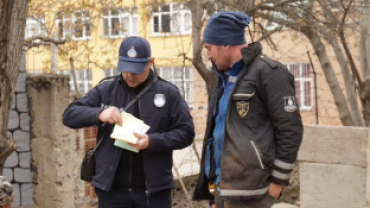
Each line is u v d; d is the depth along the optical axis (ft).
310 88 41.32
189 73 30.94
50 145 26.23
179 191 29.60
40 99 26.32
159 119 14.76
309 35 32.78
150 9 34.06
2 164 18.98
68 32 33.53
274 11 29.25
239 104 12.91
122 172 14.66
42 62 32.94
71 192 26.73
